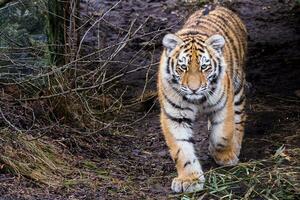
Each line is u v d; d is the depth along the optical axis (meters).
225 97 9.20
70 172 9.32
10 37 11.28
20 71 11.08
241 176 9.16
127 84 13.74
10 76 10.84
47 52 11.05
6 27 11.60
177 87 8.91
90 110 10.80
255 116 11.93
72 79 10.77
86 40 15.93
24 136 9.52
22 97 10.73
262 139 10.78
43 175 8.97
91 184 8.98
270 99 12.85
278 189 8.72
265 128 11.31
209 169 9.65
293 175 9.05
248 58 15.52
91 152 10.30
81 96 10.73
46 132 9.75
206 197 8.67
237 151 9.99
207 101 9.06
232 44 10.17
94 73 10.88
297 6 19.58
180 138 9.07
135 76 14.27
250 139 10.84
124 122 11.84
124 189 8.94
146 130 11.55
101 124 11.17
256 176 8.94
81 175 9.27
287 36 17.31
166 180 9.38
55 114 10.77
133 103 12.35
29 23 11.81
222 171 9.49
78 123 10.89
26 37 11.60
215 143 9.45
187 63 8.80
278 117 11.83
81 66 11.40
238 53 10.34
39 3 11.84
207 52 8.93
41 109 10.53
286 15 19.34
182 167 9.00
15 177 8.70
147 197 8.72
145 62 15.08
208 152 10.35
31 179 8.77
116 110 11.63
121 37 16.61
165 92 9.05
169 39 9.03
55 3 11.78
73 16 11.04
